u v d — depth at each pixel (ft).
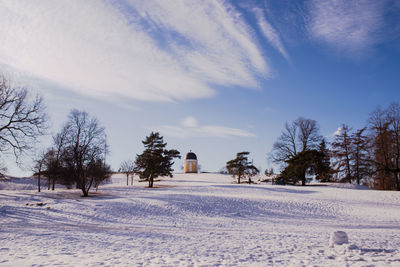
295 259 30.04
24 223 64.59
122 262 27.68
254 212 87.81
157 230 57.47
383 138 146.82
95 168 141.28
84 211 82.53
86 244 38.91
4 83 102.42
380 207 96.27
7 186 193.26
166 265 26.71
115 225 64.75
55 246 36.76
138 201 98.99
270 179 250.78
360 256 30.55
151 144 201.98
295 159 170.50
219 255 32.27
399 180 155.84
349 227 63.41
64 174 170.60
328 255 32.30
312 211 90.07
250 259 30.09
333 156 184.75
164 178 288.71
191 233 53.06
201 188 158.71
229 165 248.73
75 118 129.80
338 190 135.03
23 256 29.86
